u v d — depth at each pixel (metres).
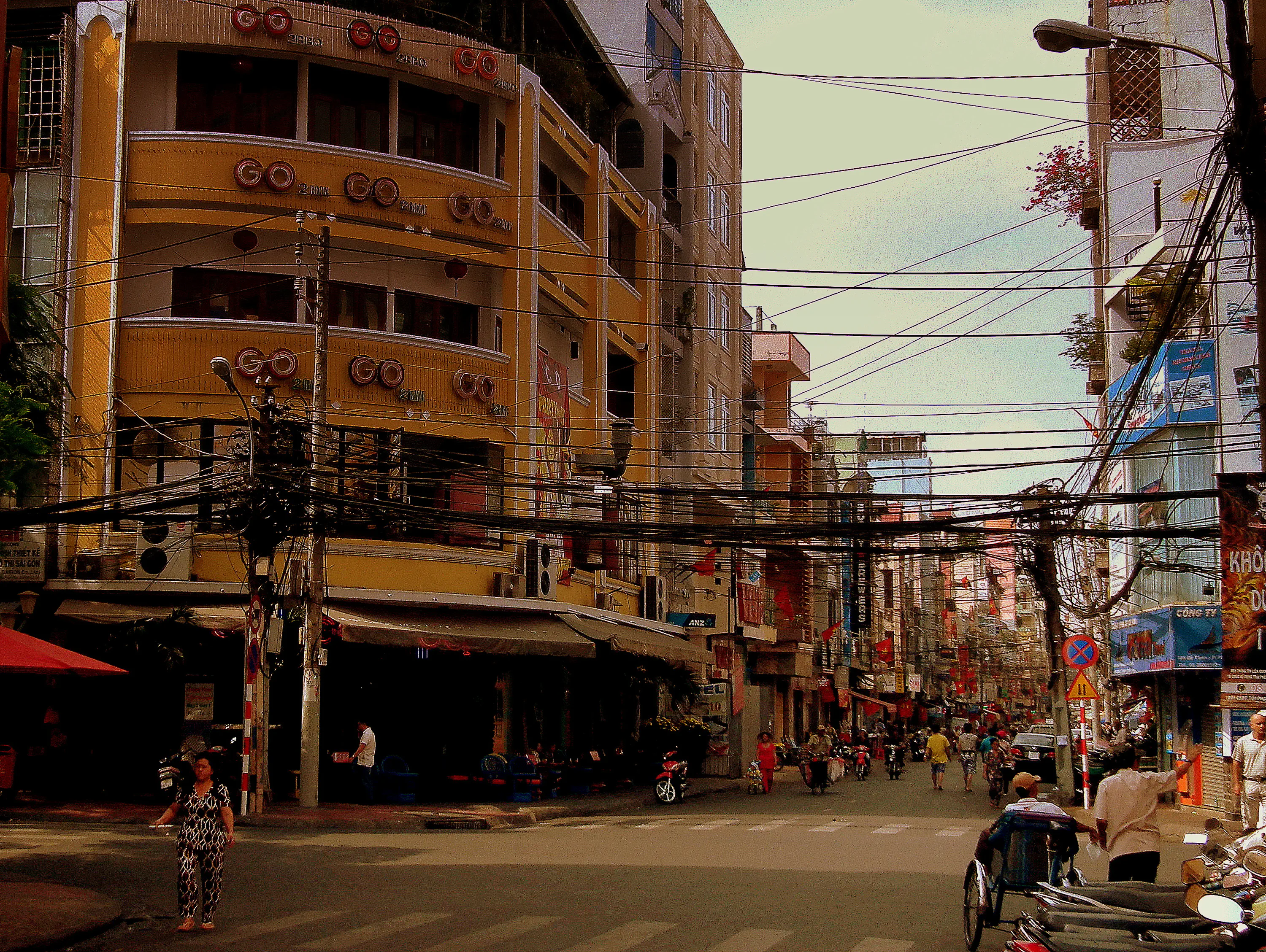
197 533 25.81
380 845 18.95
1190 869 8.81
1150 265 29.12
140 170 26.67
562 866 16.62
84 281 26.28
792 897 14.04
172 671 24.44
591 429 33.81
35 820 21.22
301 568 25.47
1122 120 38.38
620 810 28.06
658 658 32.62
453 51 28.69
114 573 25.64
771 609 55.00
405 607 27.27
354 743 27.62
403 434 26.52
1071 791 28.38
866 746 49.34
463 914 12.66
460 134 29.50
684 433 40.66
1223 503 13.96
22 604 24.98
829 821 25.31
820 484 60.34
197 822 11.91
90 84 26.80
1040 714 121.12
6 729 25.39
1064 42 12.52
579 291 33.50
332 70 27.98
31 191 26.61
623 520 34.59
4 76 17.38
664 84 41.50
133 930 11.95
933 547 19.66
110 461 25.75
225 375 20.20
